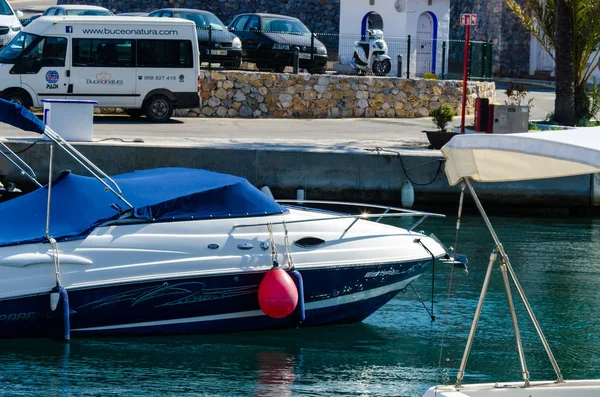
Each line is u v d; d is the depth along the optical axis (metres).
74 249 13.28
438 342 14.46
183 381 12.39
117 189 13.95
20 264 12.98
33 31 30.94
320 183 25.77
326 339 14.40
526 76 55.94
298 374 12.85
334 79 36.84
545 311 16.22
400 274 15.07
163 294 13.62
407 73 39.09
